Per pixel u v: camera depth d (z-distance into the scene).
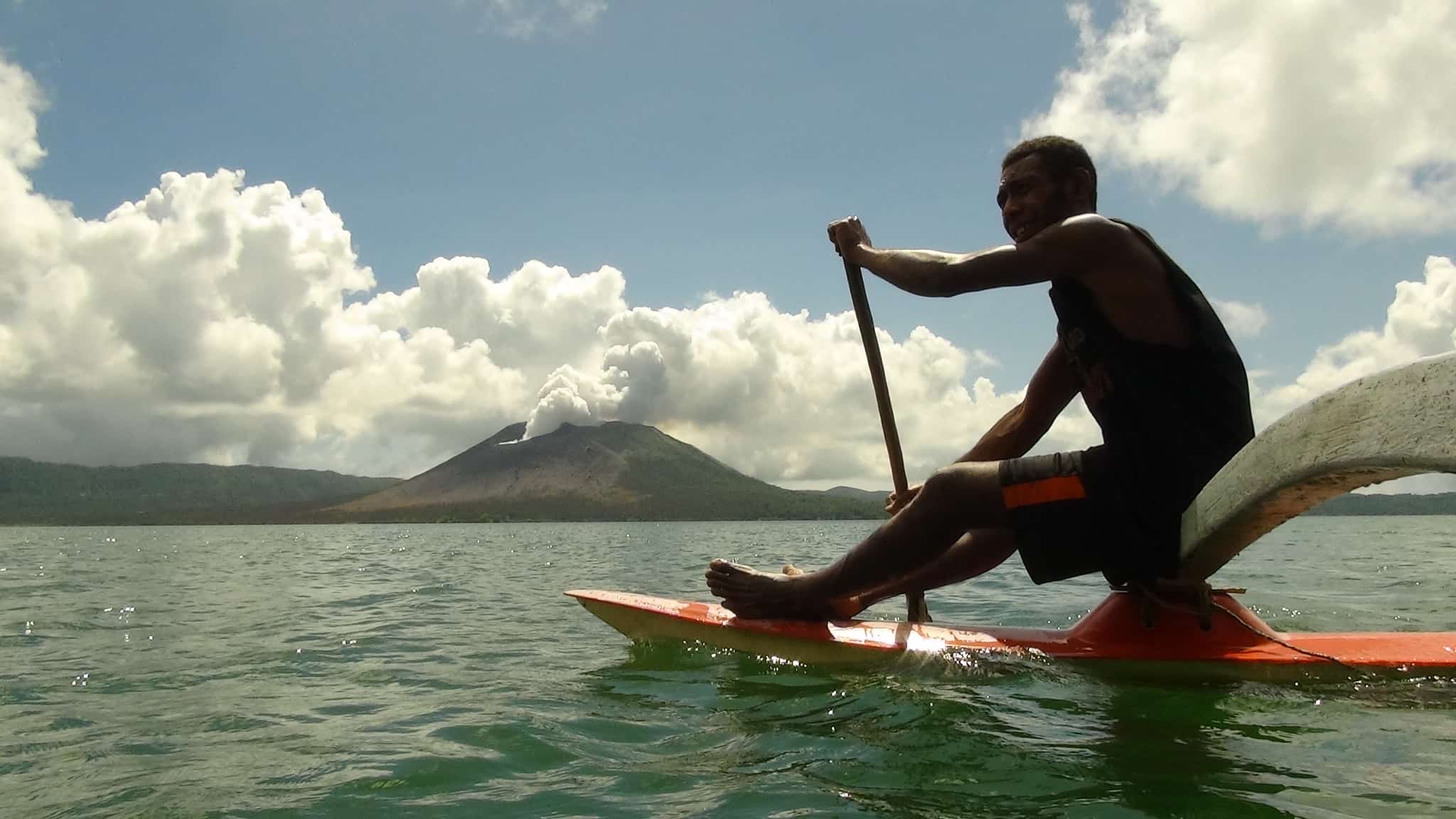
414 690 2.23
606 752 1.58
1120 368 1.87
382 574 7.66
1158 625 2.05
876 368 2.57
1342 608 3.54
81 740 1.76
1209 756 1.42
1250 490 1.66
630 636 2.65
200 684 2.36
